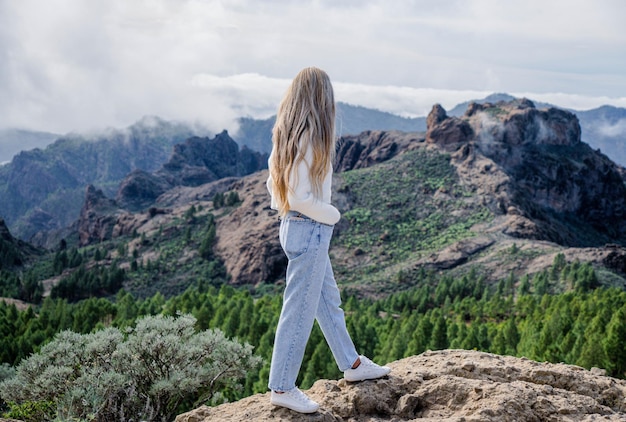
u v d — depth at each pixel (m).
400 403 5.17
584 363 37.47
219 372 11.16
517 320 76.50
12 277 138.88
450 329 52.22
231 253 157.12
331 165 4.87
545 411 4.83
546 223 166.88
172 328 10.97
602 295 76.00
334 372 37.28
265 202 176.75
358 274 135.75
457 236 146.12
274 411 5.10
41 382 9.78
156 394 10.29
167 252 165.75
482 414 4.69
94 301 66.25
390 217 162.12
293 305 4.88
